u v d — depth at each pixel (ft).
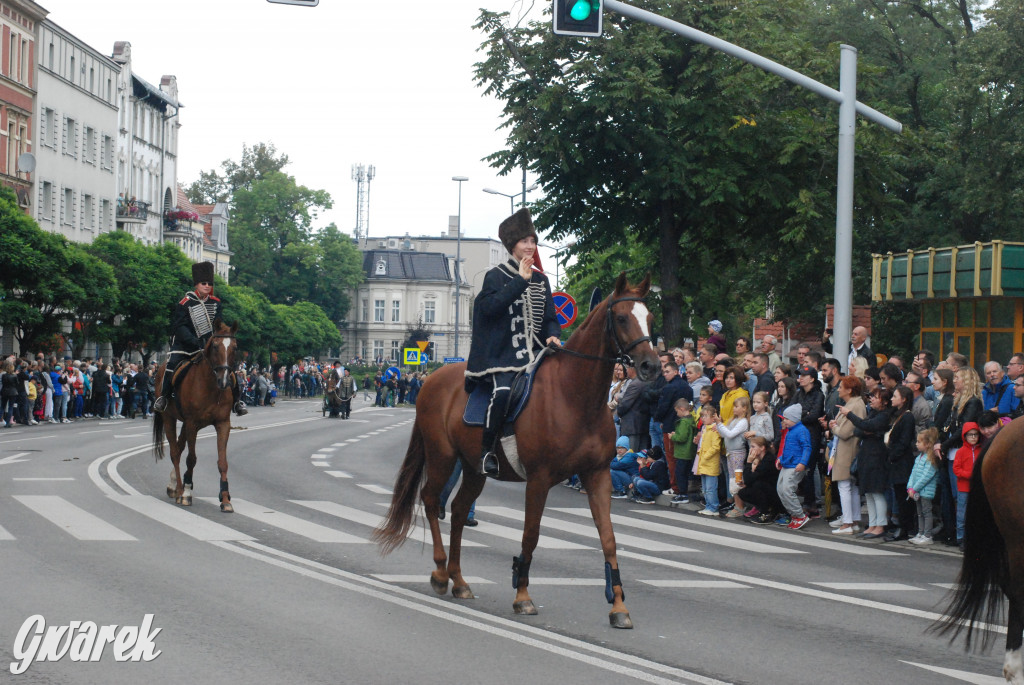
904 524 45.21
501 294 27.68
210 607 27.12
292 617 26.30
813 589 32.68
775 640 25.44
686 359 63.82
